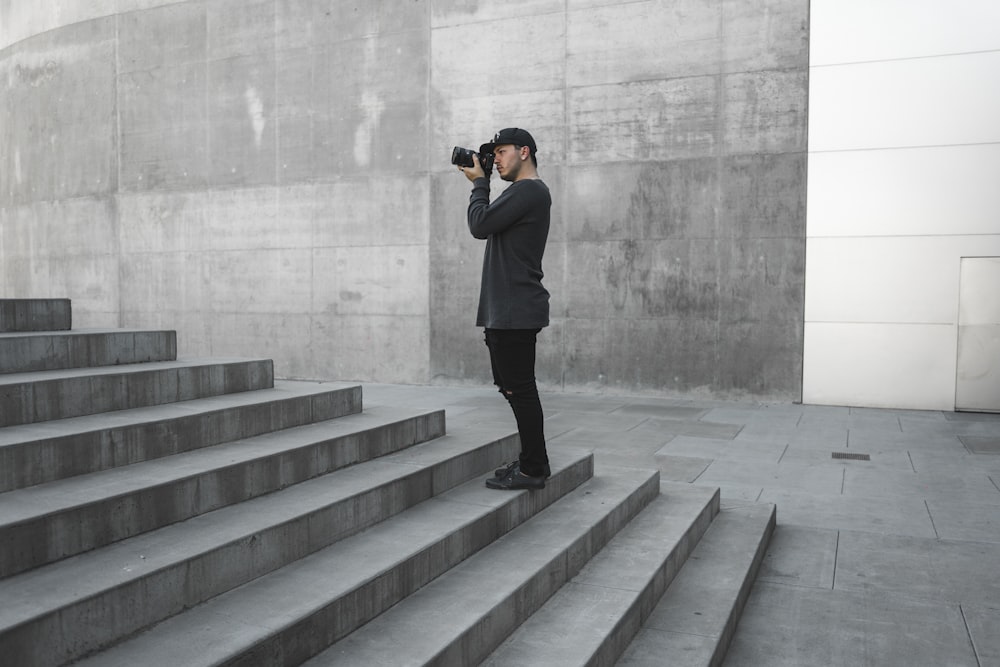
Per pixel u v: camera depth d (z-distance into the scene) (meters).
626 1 10.66
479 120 11.48
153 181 13.59
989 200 9.37
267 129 12.73
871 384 9.88
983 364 9.48
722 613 3.44
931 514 5.34
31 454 2.66
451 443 4.30
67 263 14.59
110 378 3.52
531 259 3.64
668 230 10.58
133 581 2.13
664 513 4.50
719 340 10.41
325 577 2.60
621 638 3.02
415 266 11.91
